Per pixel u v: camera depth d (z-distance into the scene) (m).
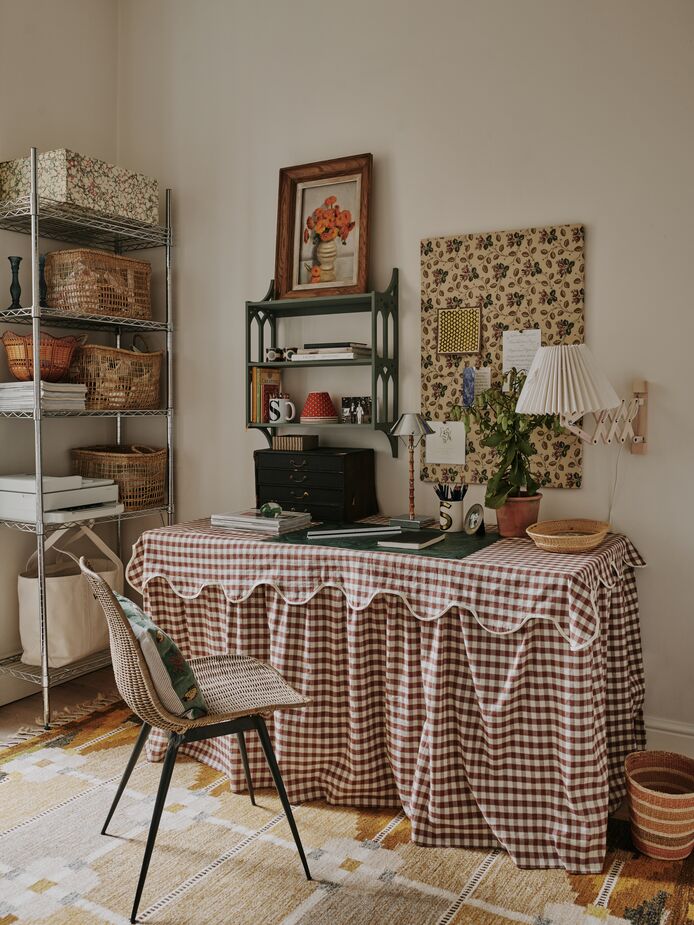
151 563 2.87
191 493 3.81
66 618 3.38
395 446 3.26
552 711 2.28
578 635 2.18
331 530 2.84
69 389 3.31
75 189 3.21
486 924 2.00
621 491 2.85
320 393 3.29
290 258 3.40
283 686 2.32
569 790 2.23
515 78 2.96
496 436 2.76
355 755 2.55
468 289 3.06
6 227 3.46
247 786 2.63
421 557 2.42
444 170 3.11
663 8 2.71
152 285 3.87
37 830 2.42
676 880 2.18
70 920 2.01
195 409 3.77
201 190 3.68
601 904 2.08
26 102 3.48
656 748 2.83
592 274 2.86
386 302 3.16
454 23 3.06
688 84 2.68
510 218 2.99
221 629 2.79
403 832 2.44
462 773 2.40
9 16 3.39
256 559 2.65
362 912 2.05
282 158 3.47
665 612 2.80
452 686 2.40
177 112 3.73
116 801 2.37
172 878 2.19
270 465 3.27
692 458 2.74
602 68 2.81
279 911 2.05
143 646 2.00
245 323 3.43
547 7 2.89
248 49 3.53
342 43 3.30
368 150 3.26
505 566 2.29
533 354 2.96
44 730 3.17
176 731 2.05
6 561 3.53
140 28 3.82
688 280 2.71
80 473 3.76
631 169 2.78
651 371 2.78
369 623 2.54
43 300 3.53
